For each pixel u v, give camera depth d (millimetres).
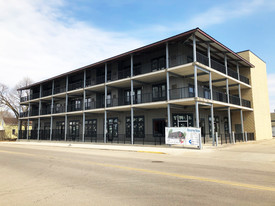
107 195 5438
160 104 21188
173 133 19156
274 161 11570
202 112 24438
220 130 27812
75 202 4949
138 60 26297
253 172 8312
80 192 5742
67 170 8883
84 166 9805
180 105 22062
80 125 33438
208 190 5812
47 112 38344
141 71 25734
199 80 24719
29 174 8227
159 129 24219
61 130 36688
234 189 5902
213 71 21438
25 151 17797
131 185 6375
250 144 23047
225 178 7230
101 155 14430
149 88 25359
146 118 25391
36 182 6934
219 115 27953
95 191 5809
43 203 4926
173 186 6230
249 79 29797
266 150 16969
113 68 28734
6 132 48125
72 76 35094
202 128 24031
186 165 10008
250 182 6676
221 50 23828
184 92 21734
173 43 21703
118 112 28219
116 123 28516
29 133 41156
